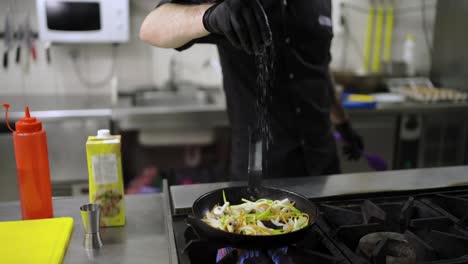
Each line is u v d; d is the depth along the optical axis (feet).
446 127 8.96
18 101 8.54
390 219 2.75
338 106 5.23
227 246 2.37
